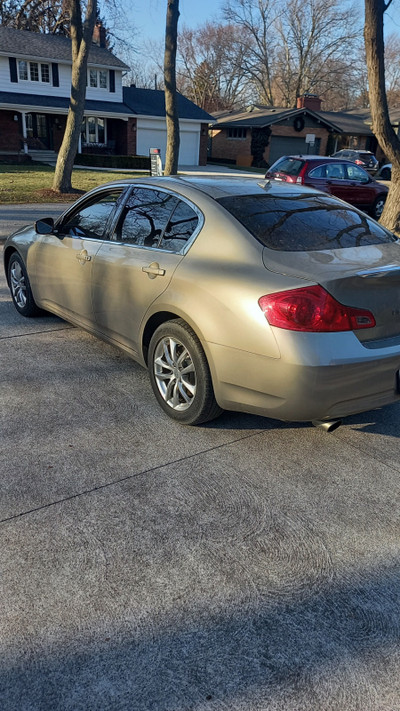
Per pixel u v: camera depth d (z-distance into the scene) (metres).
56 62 30.97
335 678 1.87
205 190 3.57
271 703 1.78
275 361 2.81
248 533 2.57
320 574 2.33
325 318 2.74
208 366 3.22
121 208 4.09
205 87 63.84
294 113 36.72
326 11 55.78
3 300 6.29
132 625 2.05
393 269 2.90
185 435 3.43
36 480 2.90
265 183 3.97
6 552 2.38
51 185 18.27
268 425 3.61
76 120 16.33
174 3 15.03
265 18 57.38
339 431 3.57
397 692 1.83
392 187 10.34
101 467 3.04
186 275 3.28
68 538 2.49
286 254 3.03
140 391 4.02
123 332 3.96
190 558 2.40
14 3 41.12
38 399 3.81
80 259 4.30
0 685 1.81
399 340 3.01
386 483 3.01
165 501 2.78
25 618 2.06
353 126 40.50
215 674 1.87
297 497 2.86
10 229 10.51
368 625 2.09
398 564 2.41
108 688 1.81
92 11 15.32
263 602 2.18
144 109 33.75
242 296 2.93
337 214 3.65
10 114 29.53
